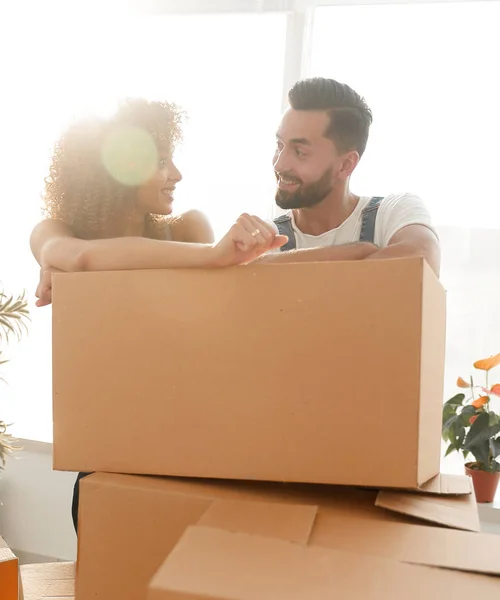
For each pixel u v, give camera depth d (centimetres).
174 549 56
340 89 121
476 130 169
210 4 185
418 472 66
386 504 67
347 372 67
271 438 70
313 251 89
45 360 209
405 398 66
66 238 87
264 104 183
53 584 101
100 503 73
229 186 186
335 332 68
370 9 173
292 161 122
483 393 173
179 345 73
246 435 71
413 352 65
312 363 69
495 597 51
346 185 128
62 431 78
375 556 56
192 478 75
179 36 187
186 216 119
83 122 101
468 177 170
